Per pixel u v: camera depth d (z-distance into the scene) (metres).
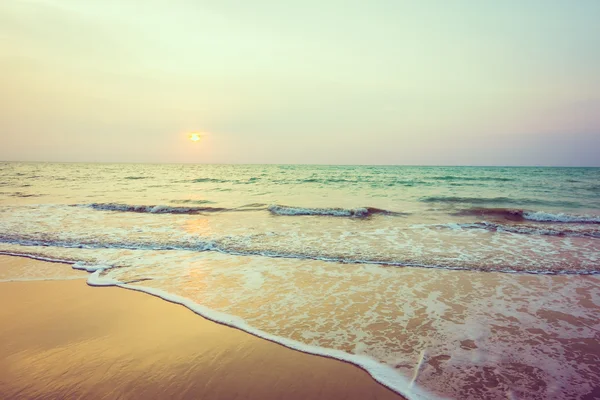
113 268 6.58
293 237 9.16
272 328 4.21
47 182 30.28
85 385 3.14
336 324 4.29
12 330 4.20
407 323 4.30
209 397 2.96
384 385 3.11
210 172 53.88
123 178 36.84
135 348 3.77
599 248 8.07
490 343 3.81
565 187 25.66
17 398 2.96
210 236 9.23
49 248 8.03
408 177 39.28
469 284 5.69
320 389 3.06
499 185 27.75
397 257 7.26
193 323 4.36
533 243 8.57
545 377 3.20
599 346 3.73
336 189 24.50
